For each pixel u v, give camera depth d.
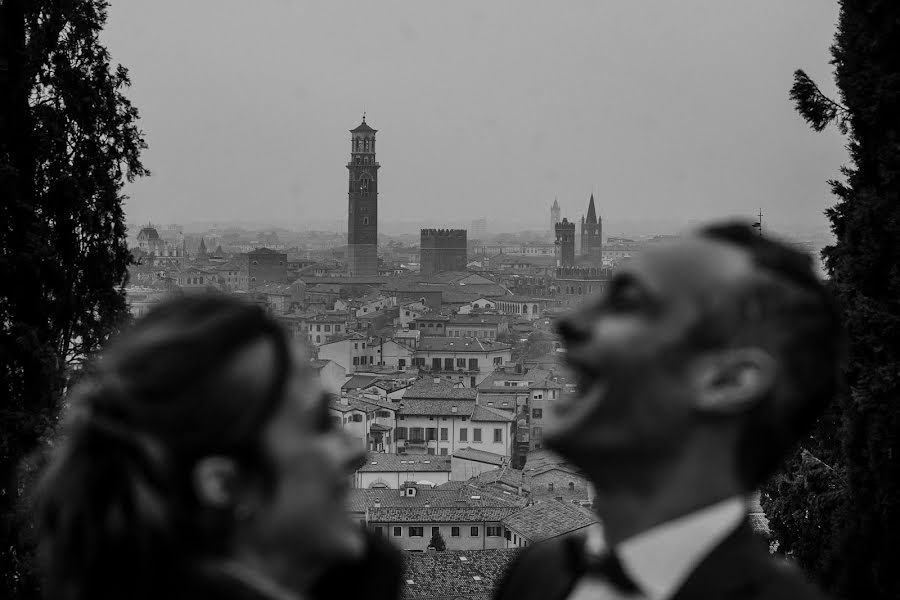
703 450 2.59
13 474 20.38
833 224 21.08
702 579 2.54
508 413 111.44
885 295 18.77
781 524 23.38
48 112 24.59
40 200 25.03
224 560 2.22
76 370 23.62
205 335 2.19
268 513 2.26
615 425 2.60
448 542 74.56
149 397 2.14
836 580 19.16
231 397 2.18
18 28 24.94
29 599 19.22
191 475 2.17
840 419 20.88
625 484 2.65
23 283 23.75
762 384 2.53
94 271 25.62
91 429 2.15
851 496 19.16
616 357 2.58
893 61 19.84
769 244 2.71
